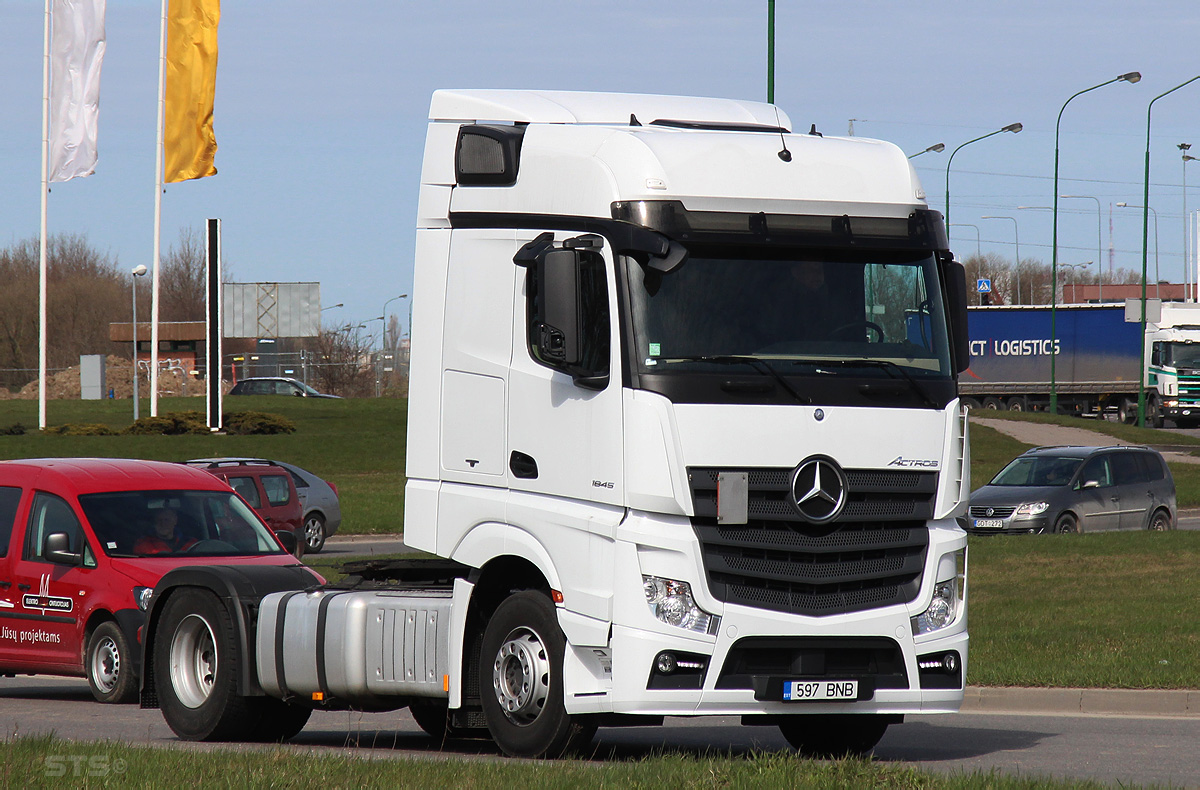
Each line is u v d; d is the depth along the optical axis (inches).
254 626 796.0
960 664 659.4
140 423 4156.0
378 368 7396.7
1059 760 717.3
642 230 629.9
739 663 623.8
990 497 2117.4
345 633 745.0
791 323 642.8
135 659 964.6
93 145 3550.7
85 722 888.3
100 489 1035.9
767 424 624.7
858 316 656.4
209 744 780.0
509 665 684.1
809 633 625.6
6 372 7367.1
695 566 614.9
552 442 659.4
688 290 633.0
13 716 924.0
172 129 3631.9
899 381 648.4
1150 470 2207.2
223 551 1027.3
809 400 631.2
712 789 531.5
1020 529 2066.9
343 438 4350.4
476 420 701.3
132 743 696.4
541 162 684.1
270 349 7076.8
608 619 625.3
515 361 681.6
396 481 3572.8
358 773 573.9
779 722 766.5
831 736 759.1
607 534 626.5
